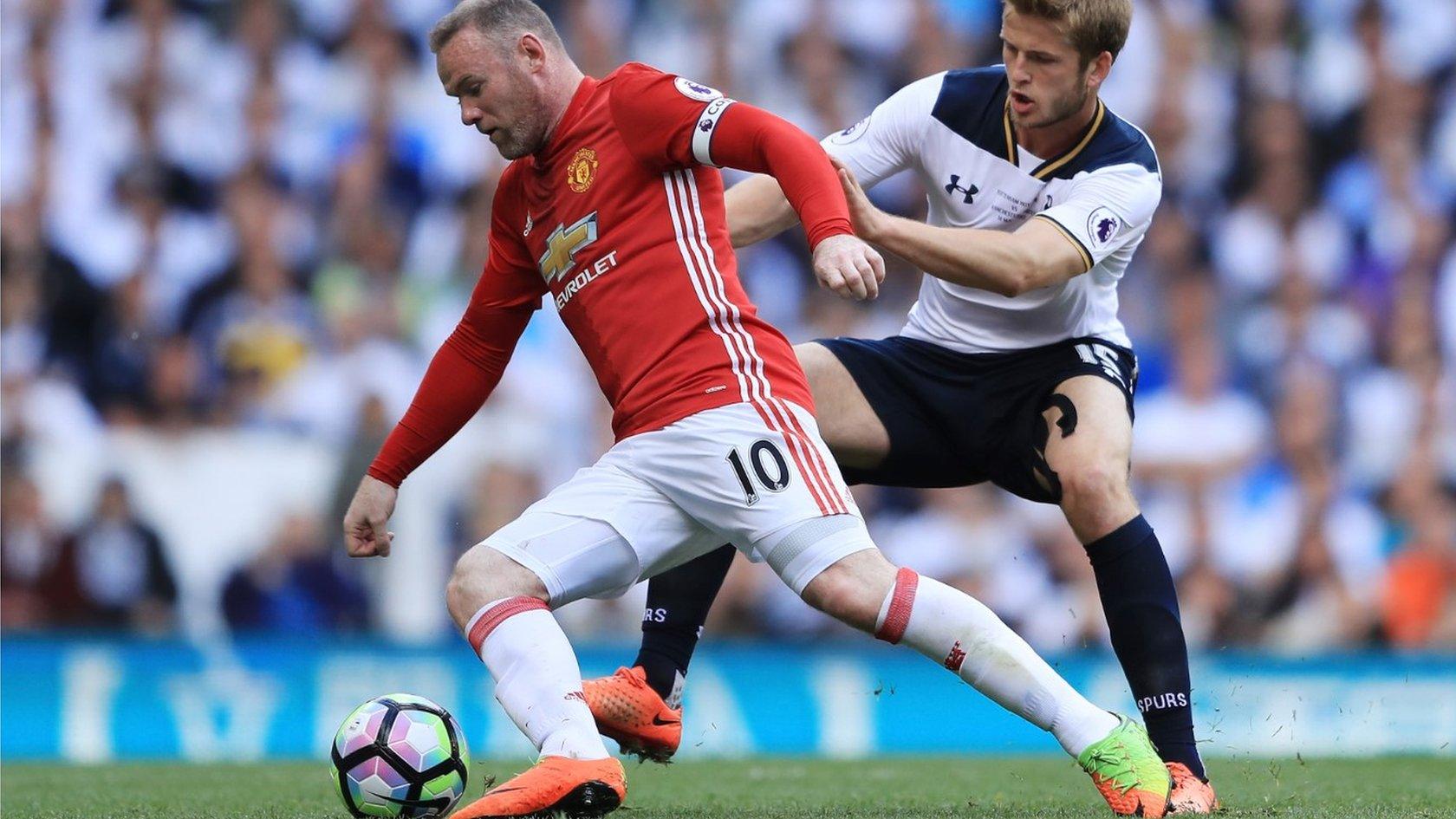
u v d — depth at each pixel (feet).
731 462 38.47
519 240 43.34
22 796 53.01
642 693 46.65
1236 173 130.21
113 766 72.18
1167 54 131.64
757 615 104.12
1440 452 122.21
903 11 132.16
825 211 37.37
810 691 90.43
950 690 91.76
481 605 39.04
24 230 116.06
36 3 121.60
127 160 119.34
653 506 39.73
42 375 112.16
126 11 122.83
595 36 128.77
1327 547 117.19
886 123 49.96
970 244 42.83
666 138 39.32
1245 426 120.37
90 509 107.45
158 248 116.88
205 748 86.38
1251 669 93.04
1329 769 64.39
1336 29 134.62
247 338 114.83
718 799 51.55
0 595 103.35
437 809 40.24
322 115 122.93
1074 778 60.70
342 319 116.88
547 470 110.93
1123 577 44.70
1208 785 43.73
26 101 119.44
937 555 109.29
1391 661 93.86
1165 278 125.29
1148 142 47.75
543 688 38.34
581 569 39.52
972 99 48.83
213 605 107.76
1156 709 44.29
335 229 119.55
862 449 49.98
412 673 88.48
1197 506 117.91
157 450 110.42
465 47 40.14
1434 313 127.85
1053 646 108.17
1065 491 45.68
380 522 45.78
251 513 110.11
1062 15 43.19
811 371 49.73
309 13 125.18
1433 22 135.74
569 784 37.27
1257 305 125.59
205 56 123.03
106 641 86.69
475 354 45.19
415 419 45.52
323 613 105.29
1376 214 130.62
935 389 49.47
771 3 130.82
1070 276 44.39
